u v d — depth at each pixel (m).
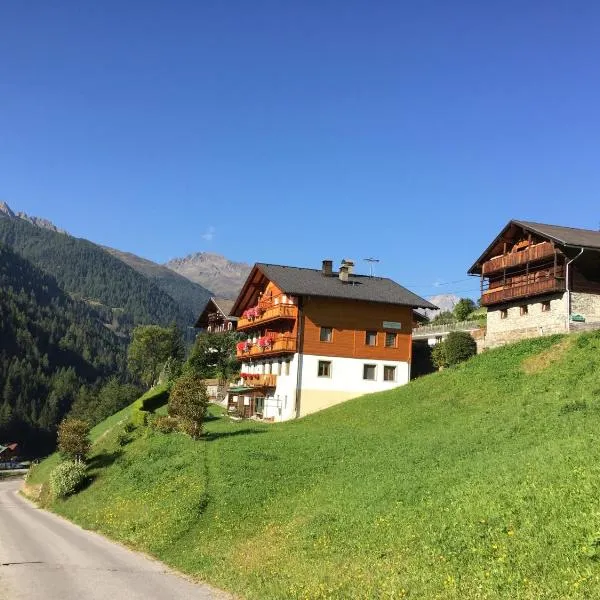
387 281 60.75
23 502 48.72
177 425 45.41
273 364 57.97
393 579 13.31
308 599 13.51
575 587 10.65
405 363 55.19
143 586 16.58
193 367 76.44
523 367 36.66
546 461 17.83
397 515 17.41
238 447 34.19
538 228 49.31
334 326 53.75
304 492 23.33
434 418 33.62
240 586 15.67
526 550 12.66
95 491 36.94
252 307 65.75
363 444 29.92
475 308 89.50
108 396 117.69
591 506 13.56
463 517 15.49
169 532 22.95
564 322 45.91
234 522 21.98
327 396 52.62
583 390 27.88
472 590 11.71
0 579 18.23
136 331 117.75
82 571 19.02
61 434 46.22
